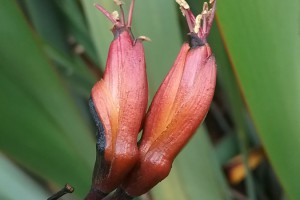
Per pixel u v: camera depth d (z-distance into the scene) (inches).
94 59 11.7
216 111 12.4
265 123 7.5
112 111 5.4
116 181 5.4
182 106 5.4
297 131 7.5
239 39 7.0
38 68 8.5
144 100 5.5
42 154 8.8
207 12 5.6
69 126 8.8
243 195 12.0
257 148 11.6
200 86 5.4
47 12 11.5
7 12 8.2
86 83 11.7
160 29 8.1
